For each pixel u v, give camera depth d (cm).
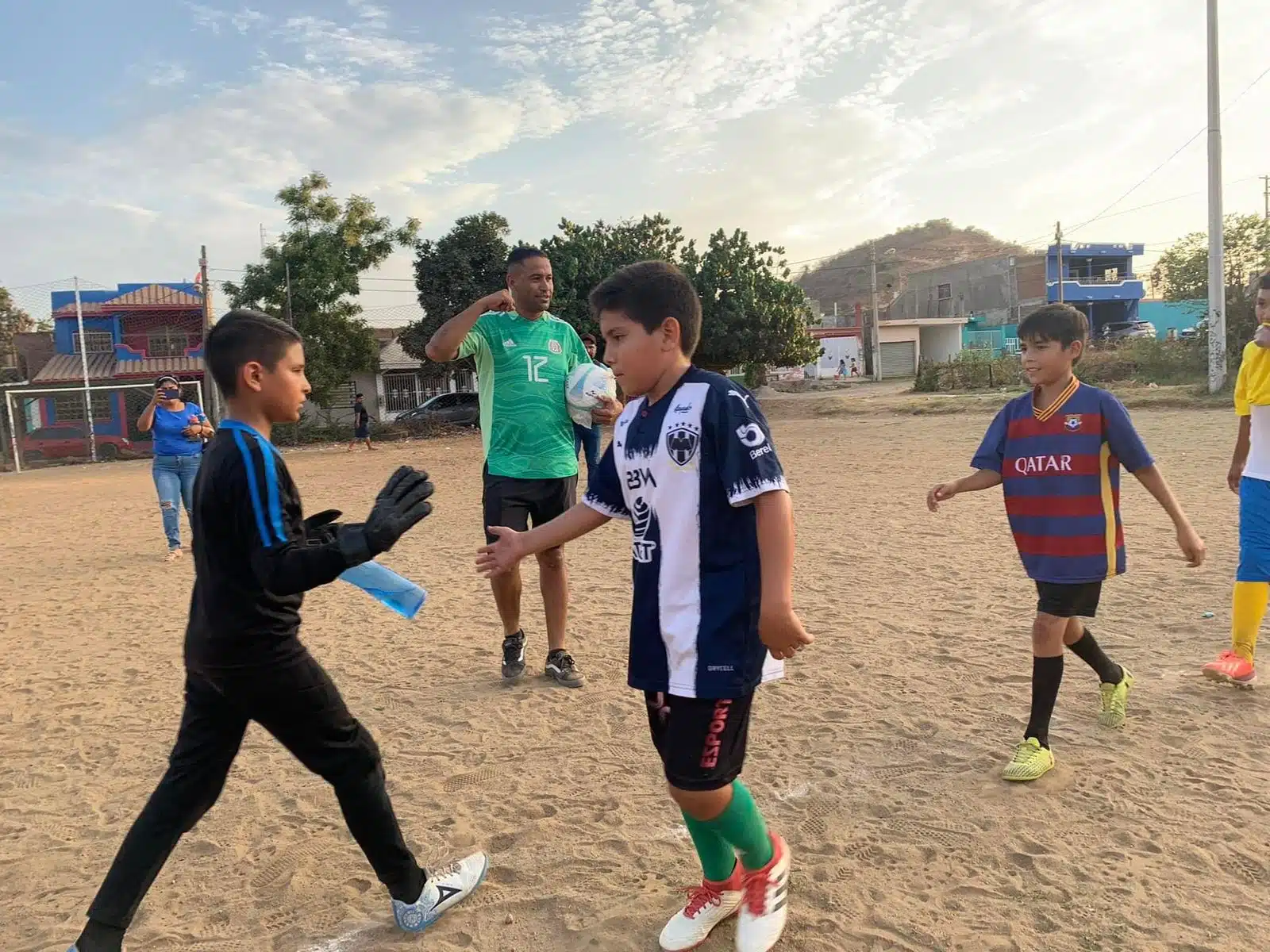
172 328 3372
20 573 900
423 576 795
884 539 841
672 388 233
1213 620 526
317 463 2186
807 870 287
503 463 467
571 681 480
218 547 221
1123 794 326
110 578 855
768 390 4206
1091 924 251
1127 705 407
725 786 232
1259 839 291
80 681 527
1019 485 349
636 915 267
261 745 417
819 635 540
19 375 3725
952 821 314
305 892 290
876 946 247
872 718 410
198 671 231
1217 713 394
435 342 445
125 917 233
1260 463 410
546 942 257
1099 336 5238
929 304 7081
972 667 471
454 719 439
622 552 862
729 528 224
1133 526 798
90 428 2858
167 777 241
